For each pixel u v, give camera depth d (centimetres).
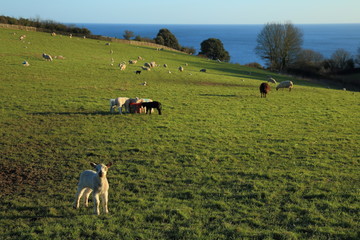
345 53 10962
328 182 1412
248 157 1762
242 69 8038
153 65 5850
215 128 2367
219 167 1603
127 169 1558
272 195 1270
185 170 1555
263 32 10819
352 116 2881
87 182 1102
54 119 2470
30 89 3403
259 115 2855
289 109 3150
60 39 7900
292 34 10212
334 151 1880
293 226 1038
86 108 2838
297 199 1227
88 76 4328
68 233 996
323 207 1167
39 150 1806
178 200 1230
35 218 1099
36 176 1460
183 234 990
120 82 4153
